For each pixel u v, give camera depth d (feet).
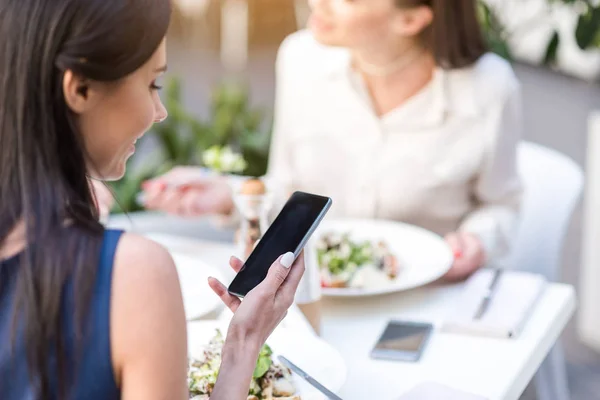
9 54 2.58
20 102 2.58
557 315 5.05
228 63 26.22
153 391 2.61
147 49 2.65
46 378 2.55
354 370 4.41
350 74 6.94
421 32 6.57
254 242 4.97
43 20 2.55
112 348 2.60
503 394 4.16
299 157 7.24
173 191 6.25
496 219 6.68
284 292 3.16
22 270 2.57
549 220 7.02
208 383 3.85
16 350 2.58
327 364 4.11
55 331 2.55
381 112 6.93
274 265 3.12
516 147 6.84
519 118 6.86
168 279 2.67
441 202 6.86
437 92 6.69
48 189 2.60
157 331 2.61
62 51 2.56
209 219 6.95
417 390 4.07
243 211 4.99
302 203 3.54
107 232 2.69
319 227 6.07
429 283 5.61
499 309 4.99
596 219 10.44
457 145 6.75
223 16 27.73
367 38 6.33
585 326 10.84
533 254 7.07
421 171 6.79
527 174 7.23
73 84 2.60
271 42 27.94
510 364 4.44
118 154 2.83
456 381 4.27
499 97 6.66
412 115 6.75
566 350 10.75
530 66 25.64
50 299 2.54
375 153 6.89
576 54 24.04
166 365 2.62
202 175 6.40
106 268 2.62
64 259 2.57
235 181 6.48
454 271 5.63
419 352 4.53
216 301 4.88
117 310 2.60
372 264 5.53
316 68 7.12
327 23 6.33
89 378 2.58
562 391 6.43
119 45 2.58
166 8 2.71
